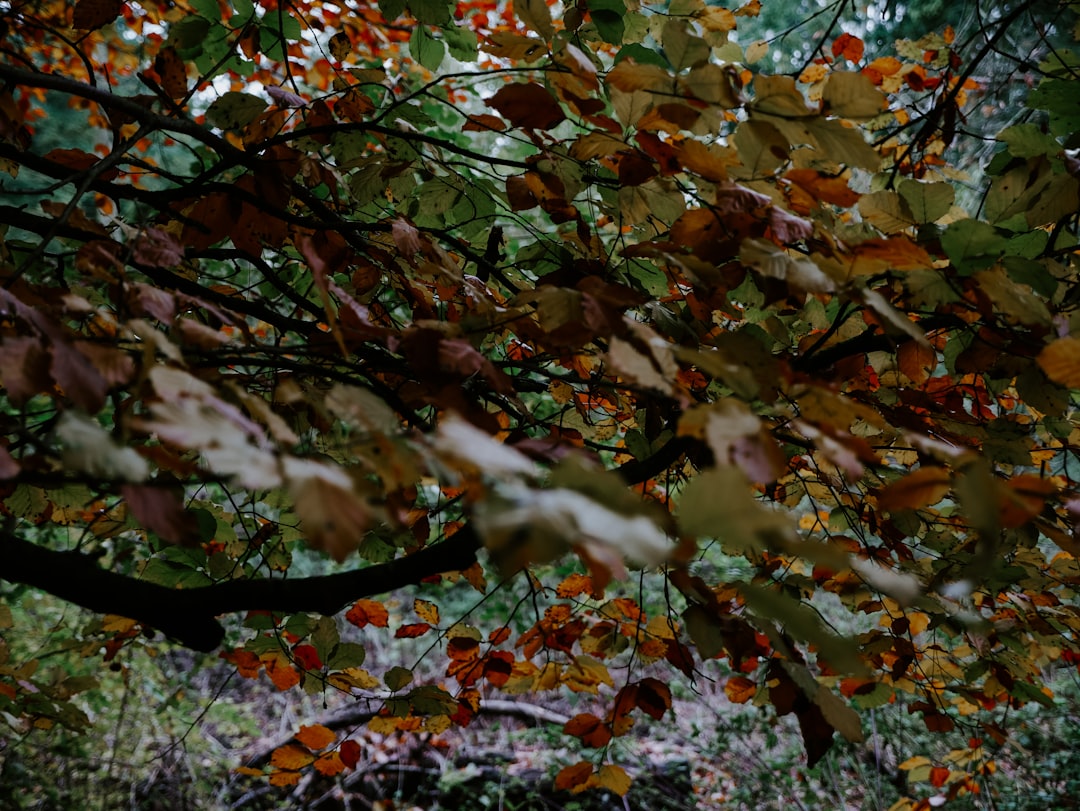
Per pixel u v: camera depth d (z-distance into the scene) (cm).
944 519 157
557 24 235
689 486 45
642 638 164
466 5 373
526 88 108
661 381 67
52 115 503
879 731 466
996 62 347
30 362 59
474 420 82
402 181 169
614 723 133
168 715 494
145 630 185
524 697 672
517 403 108
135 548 314
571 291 92
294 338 259
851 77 83
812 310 143
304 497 46
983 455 129
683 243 105
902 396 135
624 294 97
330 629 148
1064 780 433
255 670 155
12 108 141
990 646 158
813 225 98
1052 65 156
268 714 621
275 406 125
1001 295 85
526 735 600
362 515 47
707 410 57
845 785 495
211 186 141
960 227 84
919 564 156
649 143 102
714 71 87
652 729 591
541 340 107
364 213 178
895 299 112
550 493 44
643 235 152
